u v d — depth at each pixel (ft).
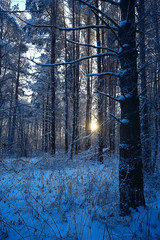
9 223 9.77
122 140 11.89
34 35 43.96
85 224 9.70
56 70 43.45
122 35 12.35
